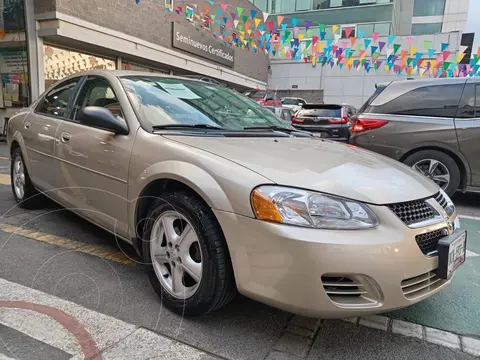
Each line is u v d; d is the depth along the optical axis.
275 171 2.06
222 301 2.14
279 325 2.26
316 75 22.81
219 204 2.03
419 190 2.25
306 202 1.91
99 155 2.80
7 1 10.54
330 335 2.19
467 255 3.48
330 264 1.81
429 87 5.10
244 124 3.08
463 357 2.03
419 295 2.03
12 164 4.43
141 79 3.11
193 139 2.46
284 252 1.85
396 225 1.96
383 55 18.62
